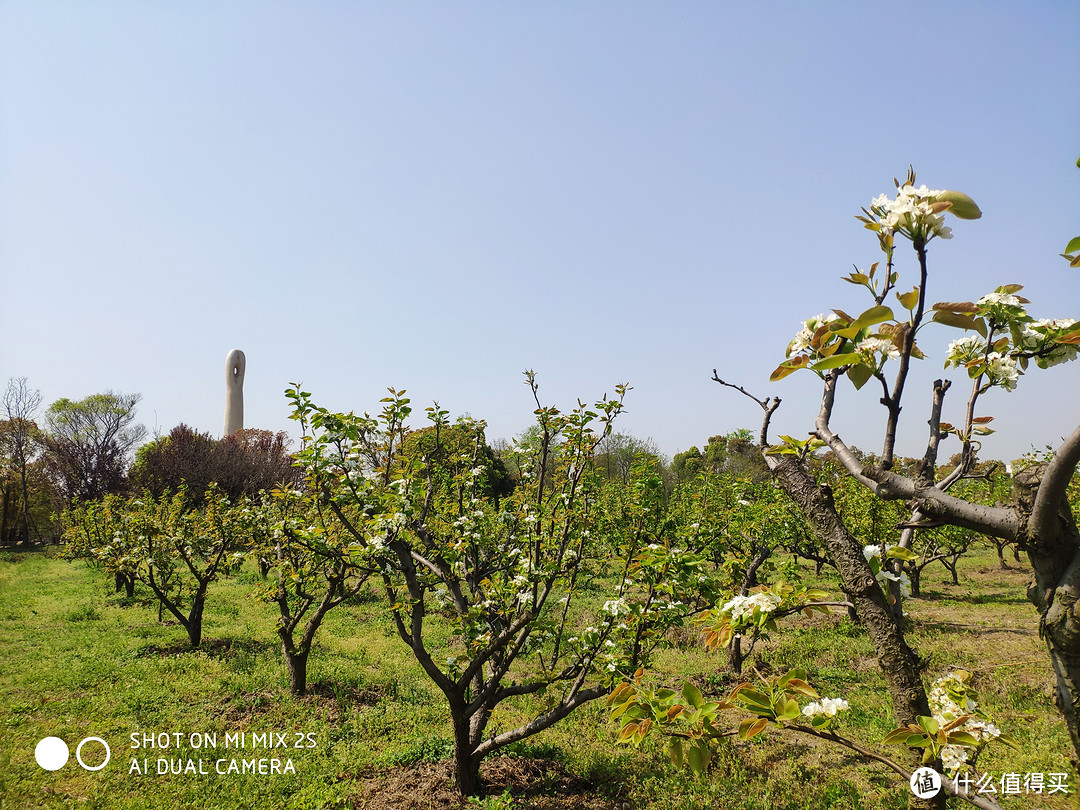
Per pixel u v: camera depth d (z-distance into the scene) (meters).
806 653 10.48
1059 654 1.57
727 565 10.03
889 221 1.75
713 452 29.22
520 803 5.44
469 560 6.51
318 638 11.41
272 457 35.97
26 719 7.14
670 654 10.52
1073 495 11.31
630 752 6.69
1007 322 1.96
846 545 2.07
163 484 31.52
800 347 2.14
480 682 6.16
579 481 6.16
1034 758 5.48
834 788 5.67
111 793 5.59
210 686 8.45
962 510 1.77
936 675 8.35
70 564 22.56
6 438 37.28
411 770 6.16
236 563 10.32
